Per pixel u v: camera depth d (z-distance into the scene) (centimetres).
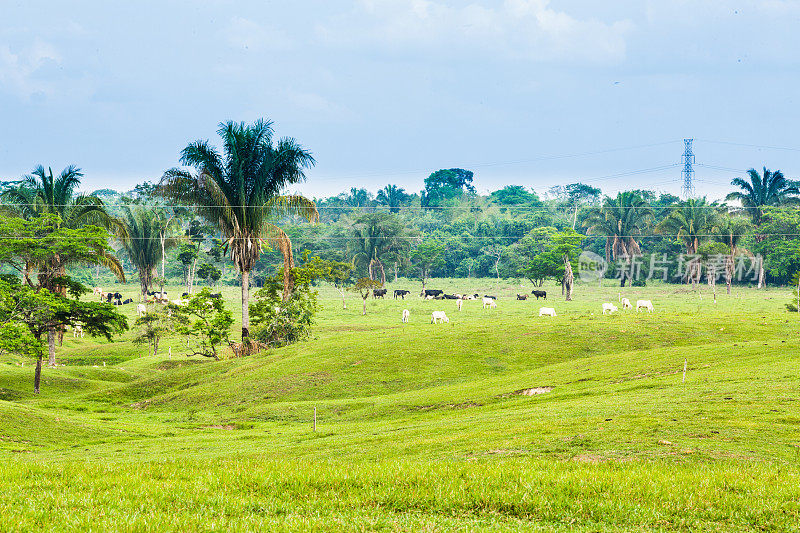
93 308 5894
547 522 1338
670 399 2839
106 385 6147
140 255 12319
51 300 5569
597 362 4491
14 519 1248
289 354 5684
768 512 1343
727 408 2473
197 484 1563
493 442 2294
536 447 2116
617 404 2880
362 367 5109
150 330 7769
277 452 2659
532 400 3566
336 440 2869
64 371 6412
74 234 5891
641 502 1410
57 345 8356
